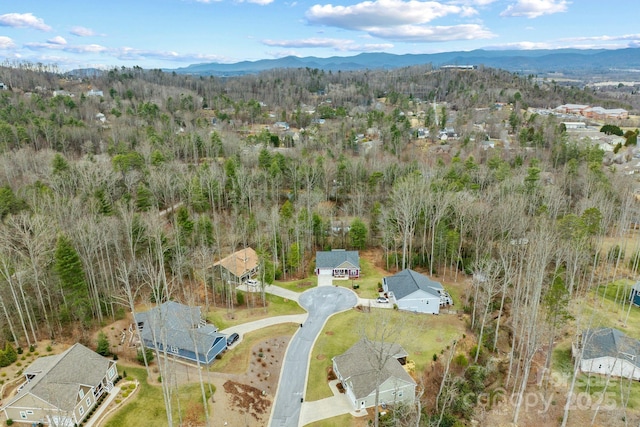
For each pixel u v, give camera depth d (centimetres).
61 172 8275
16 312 5297
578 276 6488
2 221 6316
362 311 5997
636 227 8781
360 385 4234
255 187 9562
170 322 5072
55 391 3844
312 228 7981
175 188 8631
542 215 6994
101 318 5528
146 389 4381
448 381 4259
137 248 6316
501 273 6475
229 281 6259
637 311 6156
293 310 6069
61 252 5028
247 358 4934
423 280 6412
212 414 4112
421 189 7594
